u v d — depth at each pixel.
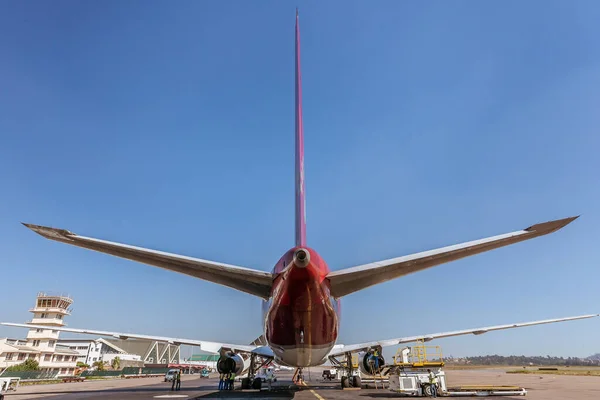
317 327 13.95
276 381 43.16
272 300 13.11
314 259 11.66
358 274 11.66
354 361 31.70
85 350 104.31
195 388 28.61
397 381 20.23
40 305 77.12
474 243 10.02
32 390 27.20
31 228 9.53
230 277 12.32
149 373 80.25
